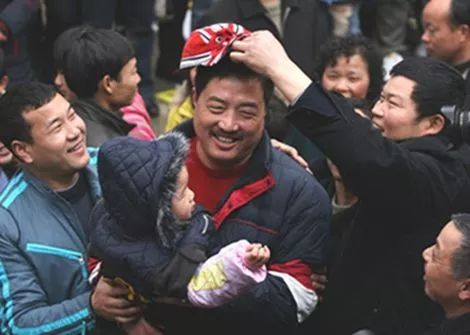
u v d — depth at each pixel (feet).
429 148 14.83
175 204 13.16
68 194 15.83
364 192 14.05
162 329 14.12
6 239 15.03
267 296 13.97
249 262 12.87
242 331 14.25
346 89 20.76
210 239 13.75
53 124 15.38
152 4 33.50
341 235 16.63
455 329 13.71
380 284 15.01
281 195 14.42
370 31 33.50
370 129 13.89
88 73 18.83
